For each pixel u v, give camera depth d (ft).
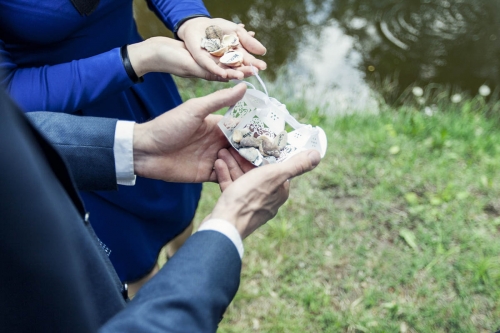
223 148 3.78
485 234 6.86
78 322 1.82
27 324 1.73
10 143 1.38
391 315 5.92
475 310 5.97
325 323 5.90
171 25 4.37
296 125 3.87
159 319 2.13
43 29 3.68
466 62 12.31
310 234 6.86
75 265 1.75
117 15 4.16
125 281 5.00
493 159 8.24
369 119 9.70
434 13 13.85
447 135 8.75
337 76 11.81
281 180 3.03
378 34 13.15
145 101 4.65
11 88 3.69
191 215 5.57
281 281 6.39
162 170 3.57
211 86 10.63
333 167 7.93
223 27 4.13
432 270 6.37
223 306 2.42
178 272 2.37
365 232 6.93
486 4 13.99
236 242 2.64
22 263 1.53
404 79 11.85
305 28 13.29
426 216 7.07
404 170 7.89
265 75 11.65
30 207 1.46
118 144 3.33
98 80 3.78
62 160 1.92
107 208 4.54
